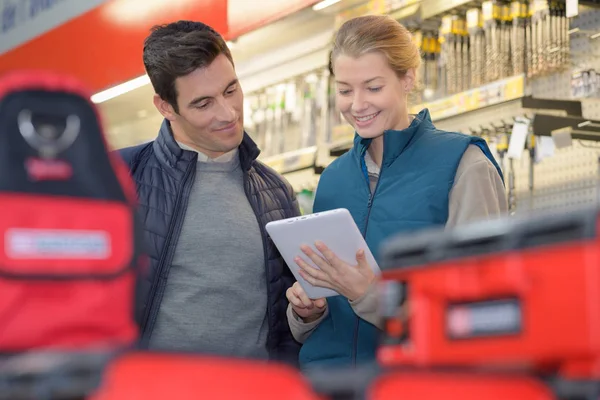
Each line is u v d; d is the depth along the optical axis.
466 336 1.21
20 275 1.16
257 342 2.62
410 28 4.58
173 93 2.61
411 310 1.30
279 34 5.23
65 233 1.21
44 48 6.23
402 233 2.42
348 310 2.51
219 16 4.86
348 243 2.31
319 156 4.81
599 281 1.06
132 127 7.25
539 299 1.12
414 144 2.52
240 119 2.69
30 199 1.19
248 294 2.62
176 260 2.58
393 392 1.17
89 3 5.82
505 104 4.01
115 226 1.26
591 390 1.03
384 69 2.44
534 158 4.07
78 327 1.21
